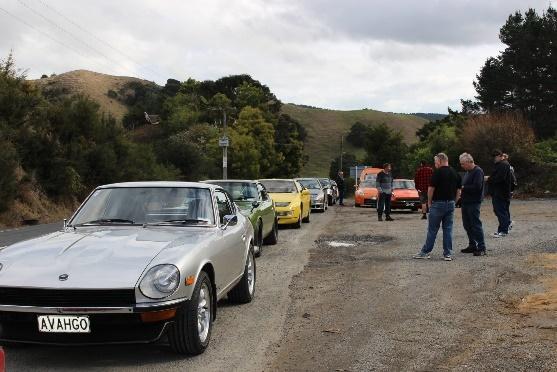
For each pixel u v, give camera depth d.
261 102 81.12
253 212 11.38
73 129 26.88
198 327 5.27
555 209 21.84
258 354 5.42
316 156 133.88
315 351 5.49
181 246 5.42
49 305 4.77
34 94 27.47
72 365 5.11
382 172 19.14
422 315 6.70
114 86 121.38
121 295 4.77
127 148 30.91
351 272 9.55
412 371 4.89
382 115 166.50
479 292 7.74
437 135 49.03
